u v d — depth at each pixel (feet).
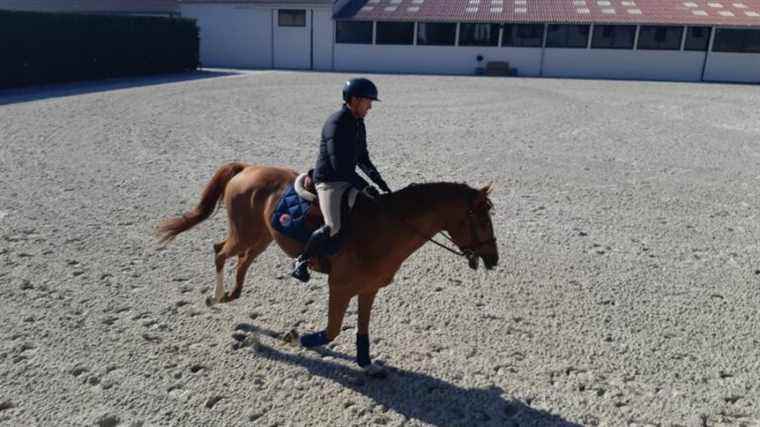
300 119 61.36
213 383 16.67
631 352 18.90
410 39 131.44
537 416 15.66
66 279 22.76
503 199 35.42
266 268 24.70
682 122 66.03
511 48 127.95
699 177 41.83
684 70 122.31
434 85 100.73
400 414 15.64
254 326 19.94
